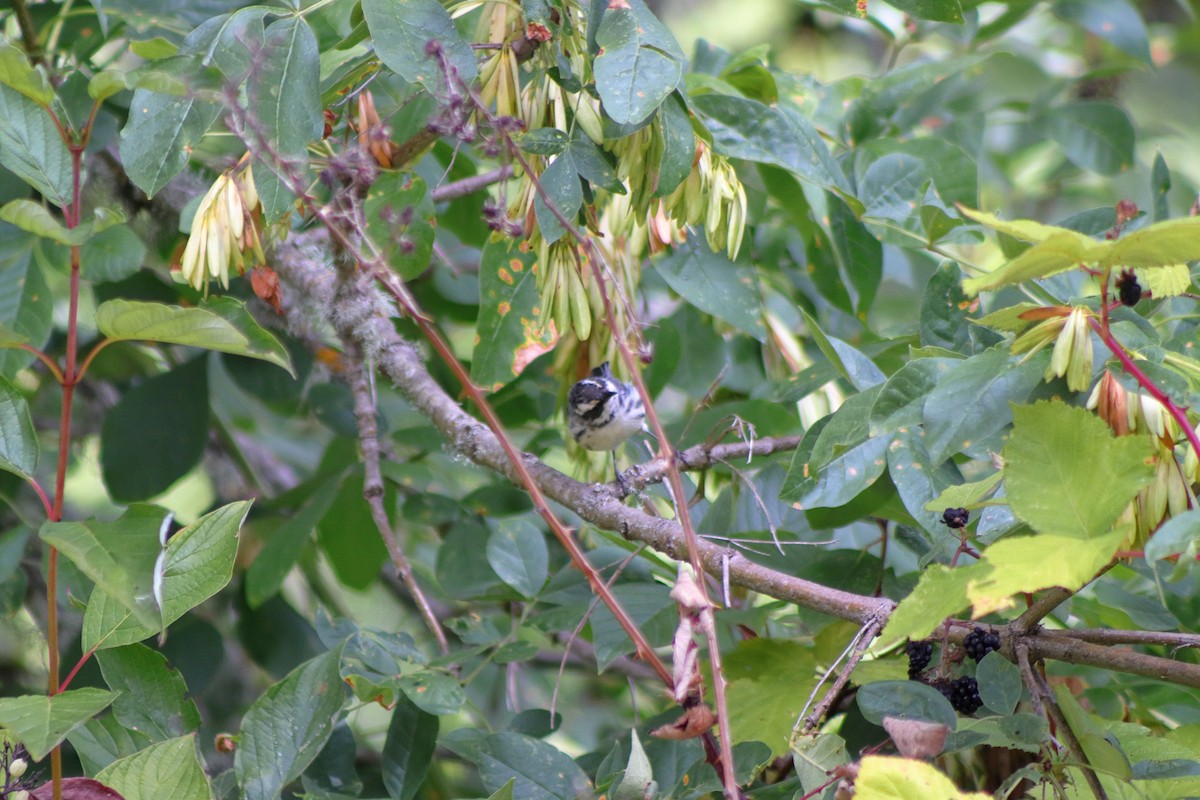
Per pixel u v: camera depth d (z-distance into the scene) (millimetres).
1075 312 3539
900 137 7902
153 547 3188
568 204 4512
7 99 3686
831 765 3736
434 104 6500
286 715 4391
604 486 5270
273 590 6270
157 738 4441
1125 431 3465
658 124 4684
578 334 4836
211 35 4566
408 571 5738
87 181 6906
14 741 3559
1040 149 10672
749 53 6926
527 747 4500
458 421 5773
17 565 6457
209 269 4738
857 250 6613
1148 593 5844
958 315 4949
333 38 6219
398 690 5000
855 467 4773
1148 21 11727
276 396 7207
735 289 6055
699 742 4582
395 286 4695
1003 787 3795
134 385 7418
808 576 5418
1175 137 10383
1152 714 5387
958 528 4156
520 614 6840
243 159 4676
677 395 9266
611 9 4355
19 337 3369
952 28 8148
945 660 4004
